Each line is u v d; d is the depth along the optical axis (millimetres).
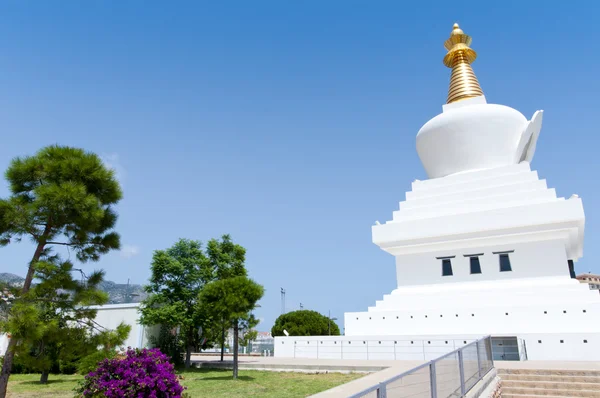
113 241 16531
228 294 22656
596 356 21047
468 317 25406
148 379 12008
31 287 14875
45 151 15977
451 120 30875
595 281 102938
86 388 12406
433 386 8664
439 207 29578
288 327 52000
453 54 36062
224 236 32875
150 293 30234
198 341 32312
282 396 15688
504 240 27078
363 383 14312
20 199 14945
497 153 30250
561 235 25766
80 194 14812
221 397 15641
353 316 28812
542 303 24188
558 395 14969
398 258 30438
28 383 22469
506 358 23016
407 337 25562
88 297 15125
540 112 28812
